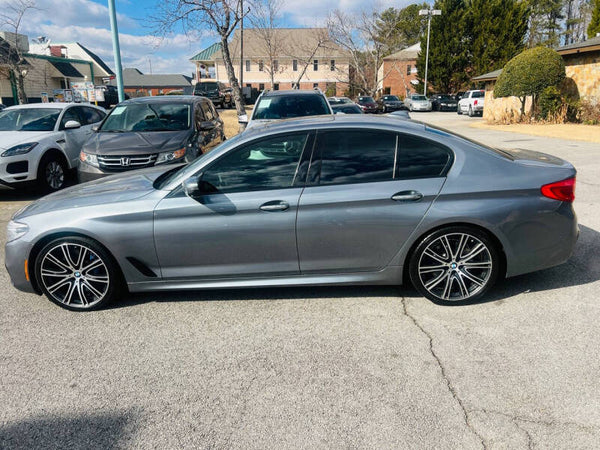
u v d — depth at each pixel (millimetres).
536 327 3301
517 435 2289
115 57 12250
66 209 3746
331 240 3588
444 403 2541
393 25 45062
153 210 3623
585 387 2627
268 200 3543
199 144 7691
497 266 3613
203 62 58219
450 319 3475
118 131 7758
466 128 19812
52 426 2482
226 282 3760
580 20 61250
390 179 3549
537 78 18656
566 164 3797
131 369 2982
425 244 3564
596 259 4508
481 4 40656
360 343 3191
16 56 23203
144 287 3811
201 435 2375
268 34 28203
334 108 15469
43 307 3959
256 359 3043
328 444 2275
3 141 8055
